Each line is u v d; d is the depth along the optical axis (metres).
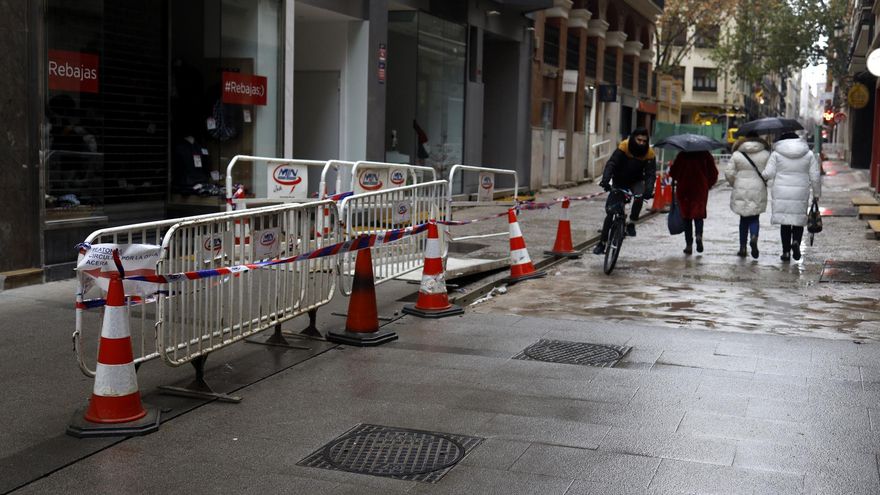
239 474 4.72
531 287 10.67
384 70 17.02
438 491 4.52
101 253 5.24
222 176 13.35
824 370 6.82
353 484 4.60
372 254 9.19
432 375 6.62
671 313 9.12
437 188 10.30
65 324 7.71
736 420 5.63
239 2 13.27
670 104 50.59
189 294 5.87
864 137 41.88
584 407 5.88
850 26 45.19
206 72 13.19
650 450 5.10
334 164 10.50
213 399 5.95
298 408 5.83
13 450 4.97
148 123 12.84
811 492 4.51
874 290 10.54
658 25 52.38
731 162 13.12
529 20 25.34
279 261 6.48
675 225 13.46
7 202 9.20
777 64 47.75
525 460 4.94
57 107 9.88
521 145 25.69
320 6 14.90
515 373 6.70
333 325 8.08
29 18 9.34
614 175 11.93
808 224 13.52
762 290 10.54
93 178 10.49
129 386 5.34
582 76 31.14
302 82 16.77
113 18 12.05
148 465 4.83
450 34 20.80
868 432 5.42
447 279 10.38
